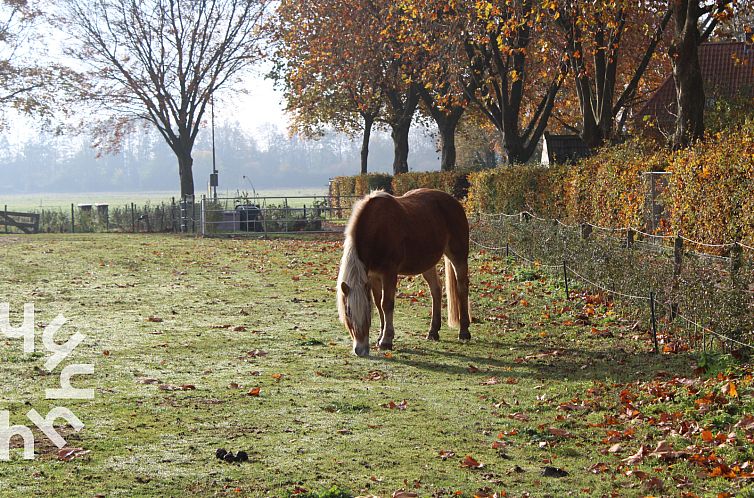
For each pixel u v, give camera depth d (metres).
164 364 9.70
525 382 8.98
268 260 22.73
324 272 19.78
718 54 37.00
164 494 5.56
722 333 9.37
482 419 7.58
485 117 45.84
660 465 6.28
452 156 40.78
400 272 11.05
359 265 10.32
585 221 18.38
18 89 44.81
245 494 5.59
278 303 14.88
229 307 14.38
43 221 40.66
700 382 8.38
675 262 10.99
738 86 33.81
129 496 5.50
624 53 33.59
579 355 10.23
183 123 45.81
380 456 6.48
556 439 6.97
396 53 34.56
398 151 47.88
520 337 11.47
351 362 10.00
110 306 14.34
